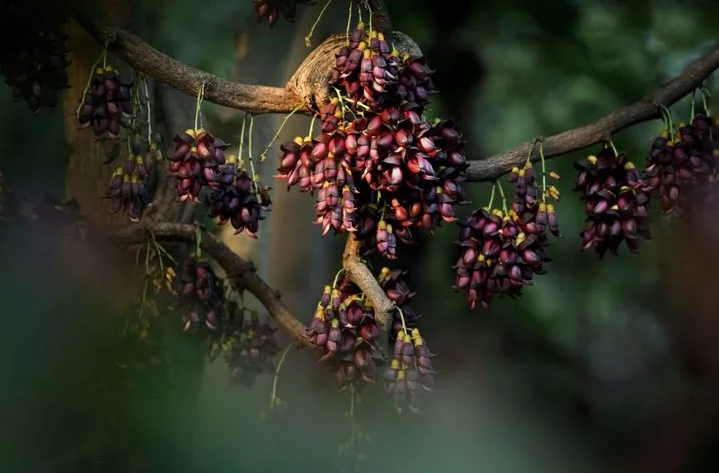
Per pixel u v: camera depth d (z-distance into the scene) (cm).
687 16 952
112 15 543
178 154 493
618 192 520
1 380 531
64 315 533
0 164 721
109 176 551
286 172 496
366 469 527
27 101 507
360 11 502
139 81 540
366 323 503
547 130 963
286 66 619
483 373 908
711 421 562
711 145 523
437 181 498
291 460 561
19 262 529
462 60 958
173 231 535
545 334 973
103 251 538
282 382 593
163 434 537
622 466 590
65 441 531
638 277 996
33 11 499
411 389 504
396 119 488
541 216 511
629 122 527
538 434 677
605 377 930
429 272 923
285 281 636
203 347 555
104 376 532
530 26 941
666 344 855
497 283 511
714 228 538
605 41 945
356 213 502
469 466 563
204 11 664
